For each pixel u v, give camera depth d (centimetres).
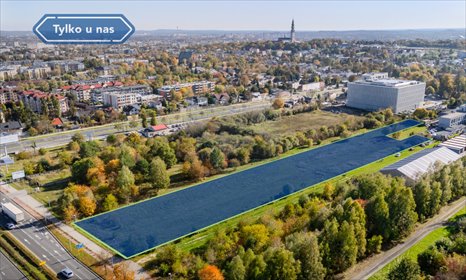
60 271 13775
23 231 16638
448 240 13675
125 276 12700
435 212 16538
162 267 13425
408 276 11262
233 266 11556
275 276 11244
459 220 15625
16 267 14000
